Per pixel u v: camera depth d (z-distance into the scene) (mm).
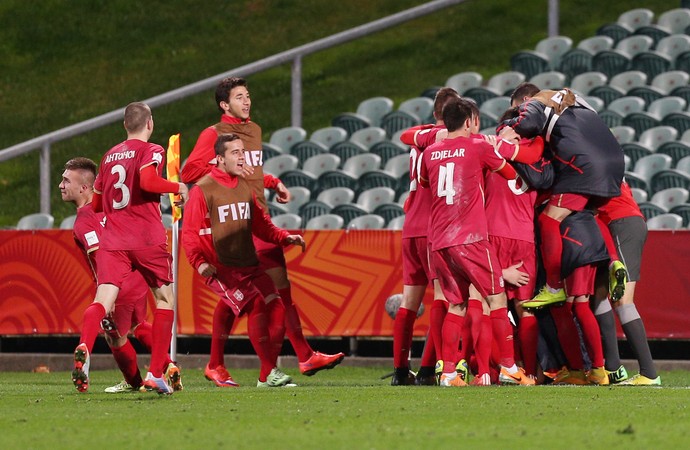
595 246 26750
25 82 87188
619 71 64875
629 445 15000
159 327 23219
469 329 28094
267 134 76875
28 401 22203
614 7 91375
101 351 44062
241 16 95938
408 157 55219
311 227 48250
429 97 68188
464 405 20688
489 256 26172
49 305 41125
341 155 58750
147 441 15492
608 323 27766
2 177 72938
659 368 37156
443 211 26484
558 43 69562
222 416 18844
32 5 97562
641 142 54094
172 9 97125
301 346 29594
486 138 26344
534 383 27469
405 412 19438
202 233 28312
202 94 84312
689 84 61531
